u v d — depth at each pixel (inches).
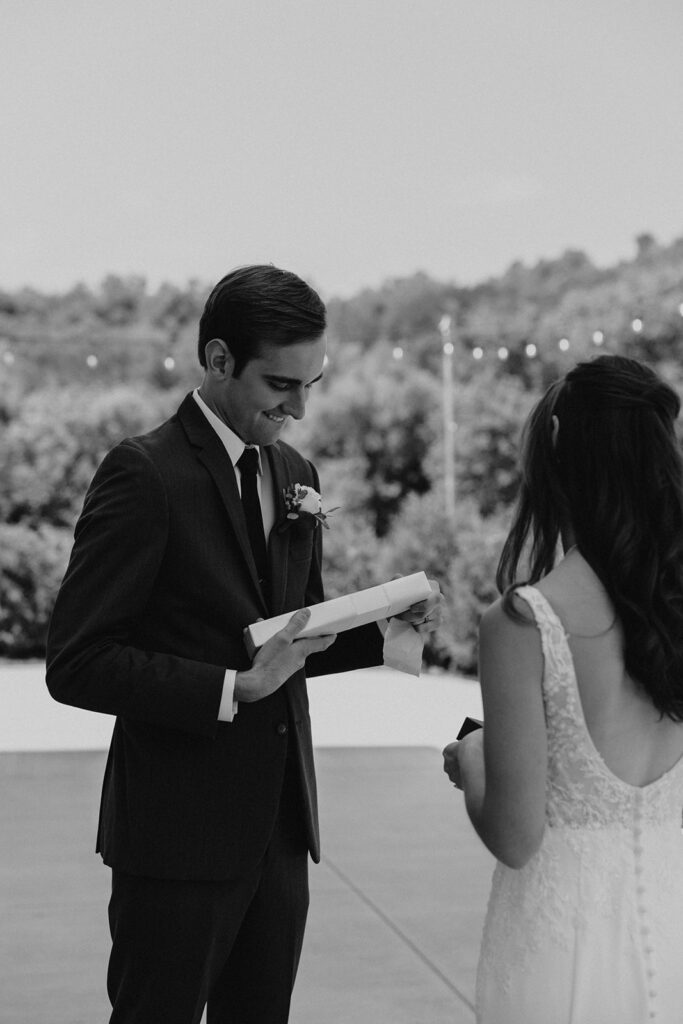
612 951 60.5
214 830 76.3
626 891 60.8
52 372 731.4
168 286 808.9
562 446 61.1
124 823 76.9
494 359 621.6
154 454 77.1
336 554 505.7
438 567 464.1
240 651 77.1
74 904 165.8
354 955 146.5
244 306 75.4
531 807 58.4
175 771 76.3
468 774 63.8
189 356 733.9
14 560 540.4
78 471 609.3
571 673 58.5
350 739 299.3
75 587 74.8
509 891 62.6
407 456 622.8
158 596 76.5
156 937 76.2
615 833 60.9
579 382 61.2
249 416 78.0
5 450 603.5
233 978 81.4
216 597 76.6
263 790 77.7
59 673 73.9
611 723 60.0
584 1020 60.2
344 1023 126.3
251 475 80.9
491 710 58.8
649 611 58.7
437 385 623.2
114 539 74.5
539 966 60.6
